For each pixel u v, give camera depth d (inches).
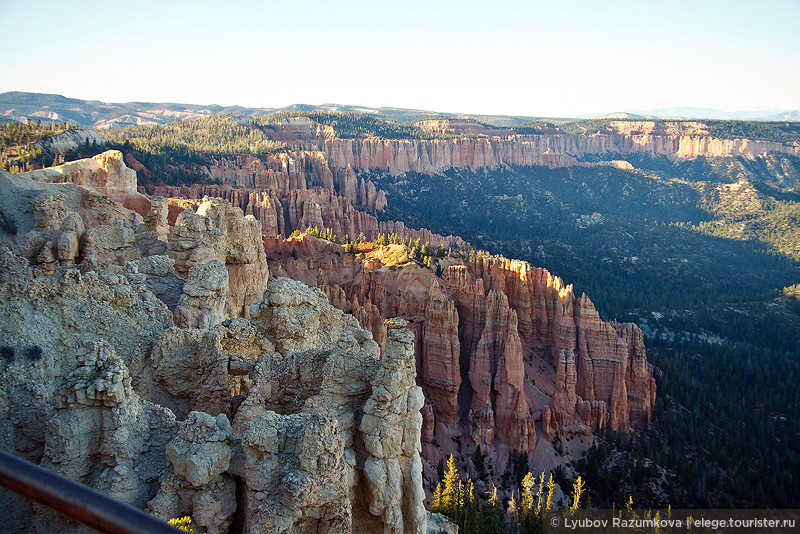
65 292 963.3
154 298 1111.0
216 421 813.2
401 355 901.8
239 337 1208.2
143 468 777.6
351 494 902.4
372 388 927.0
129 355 987.9
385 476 888.9
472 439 3528.5
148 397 988.6
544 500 3184.1
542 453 3531.0
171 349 1009.5
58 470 750.5
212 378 1001.5
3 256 965.2
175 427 828.6
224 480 783.7
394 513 886.4
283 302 1240.8
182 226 1608.0
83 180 2664.9
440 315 3590.1
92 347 792.3
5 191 1748.3
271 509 729.6
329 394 946.1
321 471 740.0
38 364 869.2
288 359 993.5
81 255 1509.6
